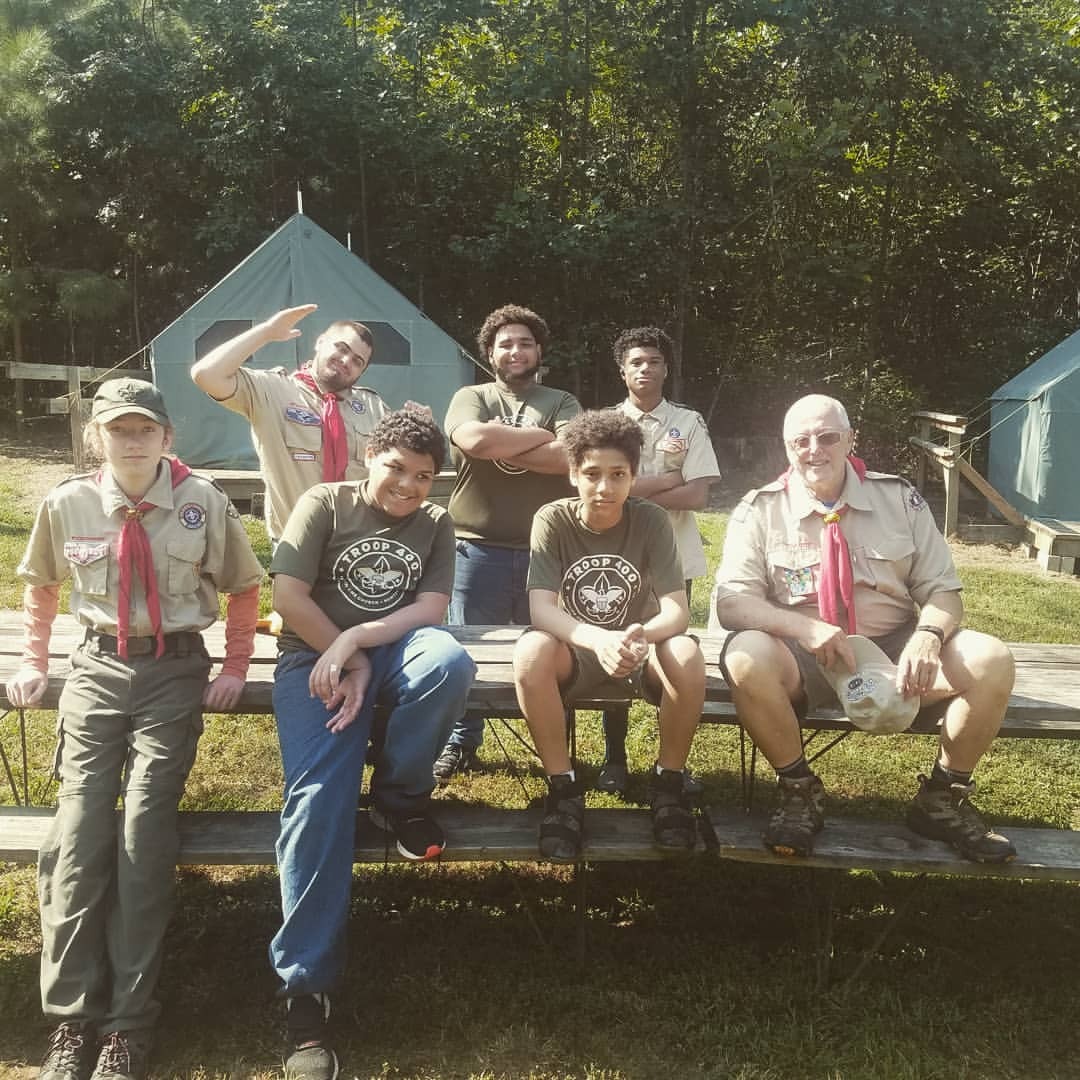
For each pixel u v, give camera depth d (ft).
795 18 40.60
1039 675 10.43
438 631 8.91
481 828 9.20
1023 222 47.47
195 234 44.34
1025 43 43.21
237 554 9.26
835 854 8.74
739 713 8.91
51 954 7.82
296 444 11.51
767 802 12.43
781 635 9.09
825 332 47.47
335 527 9.18
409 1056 8.08
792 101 42.06
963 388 46.26
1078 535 27.07
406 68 45.27
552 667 8.84
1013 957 9.67
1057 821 12.06
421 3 43.04
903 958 9.57
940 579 9.29
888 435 43.47
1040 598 23.38
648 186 45.62
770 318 46.50
